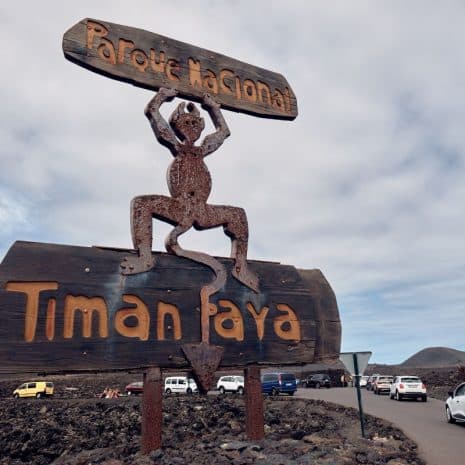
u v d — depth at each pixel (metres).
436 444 10.35
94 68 6.61
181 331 6.33
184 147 7.07
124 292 6.11
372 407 19.25
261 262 7.21
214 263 6.79
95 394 30.88
